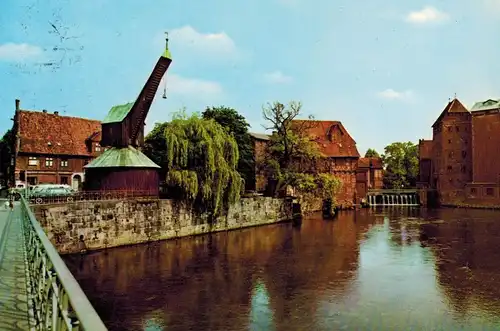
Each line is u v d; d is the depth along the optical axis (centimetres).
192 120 4312
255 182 6469
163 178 5150
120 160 3953
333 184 6388
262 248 3538
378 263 2947
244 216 5028
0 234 1589
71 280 324
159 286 2359
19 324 620
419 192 9400
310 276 2597
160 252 3319
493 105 9181
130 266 2831
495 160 8862
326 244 3750
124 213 3544
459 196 9381
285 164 6062
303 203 6756
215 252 3353
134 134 4250
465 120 9506
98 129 6444
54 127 5916
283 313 1942
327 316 1909
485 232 4550
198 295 2205
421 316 1909
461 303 2083
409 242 3850
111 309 1991
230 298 2159
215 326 1791
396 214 6919
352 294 2227
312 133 8456
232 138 4559
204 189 4209
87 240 3228
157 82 4334
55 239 2984
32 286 755
